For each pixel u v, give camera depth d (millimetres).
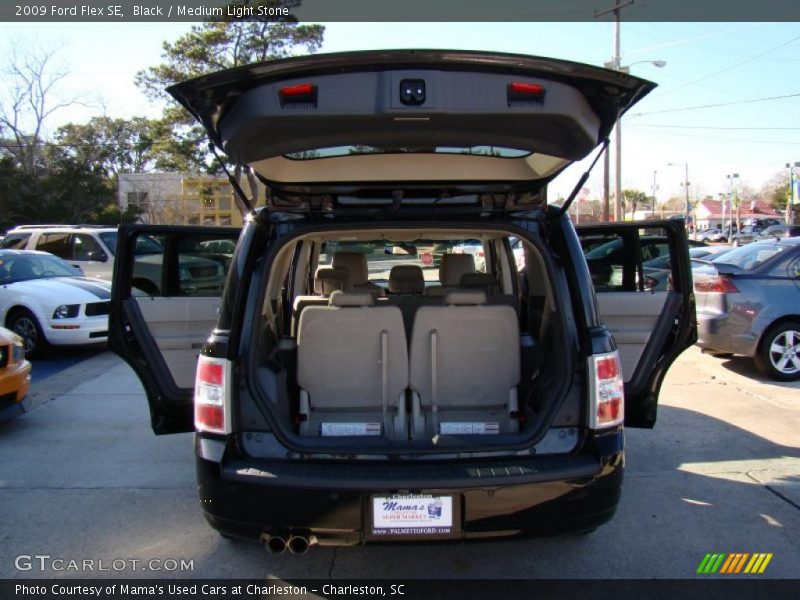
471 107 2332
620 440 2686
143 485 4242
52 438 5219
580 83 2393
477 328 3080
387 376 3053
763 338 6793
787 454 4668
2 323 8641
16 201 34969
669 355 3602
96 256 12000
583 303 2779
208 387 2645
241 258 2832
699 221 87625
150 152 43188
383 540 2523
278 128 2471
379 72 2305
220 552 3352
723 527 3555
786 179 83188
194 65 34812
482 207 3061
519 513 2547
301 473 2525
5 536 3531
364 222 2928
